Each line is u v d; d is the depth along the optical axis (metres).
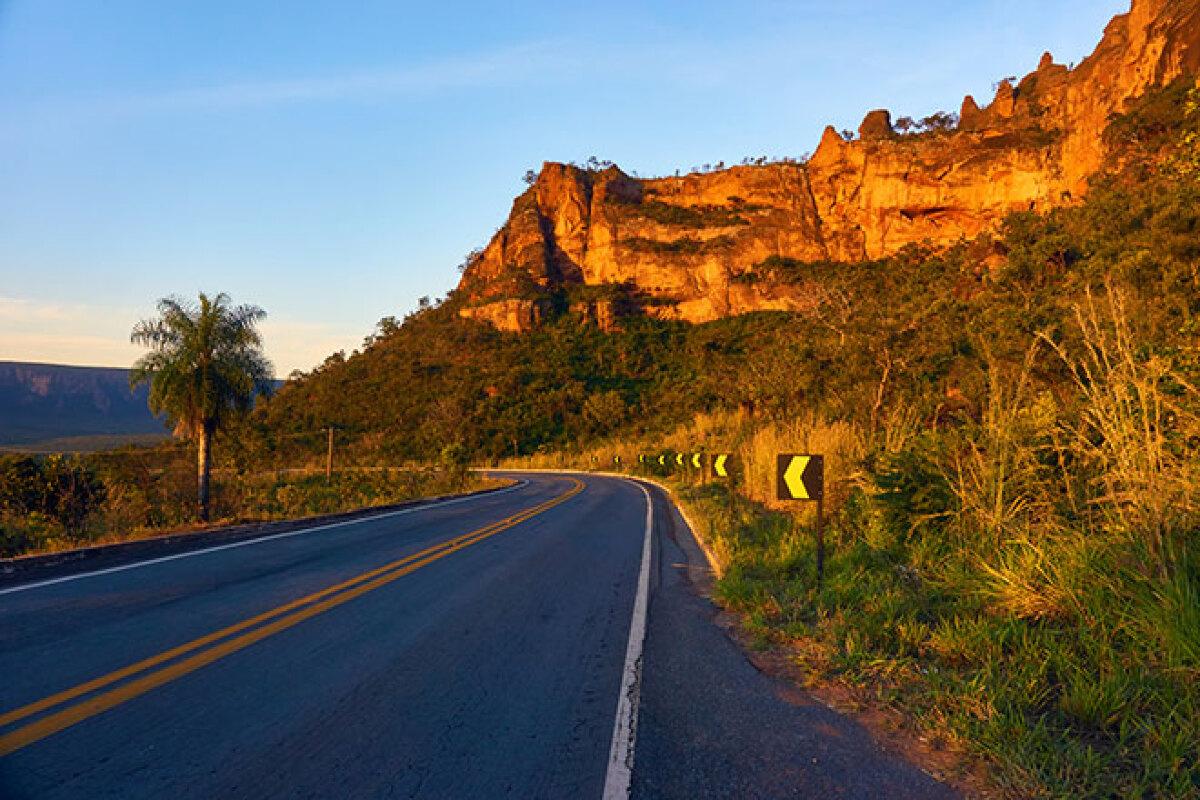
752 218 149.75
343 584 6.45
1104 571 4.36
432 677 3.87
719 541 9.25
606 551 9.62
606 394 90.88
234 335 15.45
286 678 3.77
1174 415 4.59
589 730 3.14
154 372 15.02
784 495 6.33
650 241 154.12
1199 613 3.33
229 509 15.47
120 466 19.14
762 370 43.66
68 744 2.84
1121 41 96.25
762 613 5.35
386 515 14.79
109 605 5.36
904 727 3.15
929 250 118.56
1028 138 114.44
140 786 2.50
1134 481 4.37
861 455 10.00
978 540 6.00
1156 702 3.05
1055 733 2.91
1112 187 44.50
